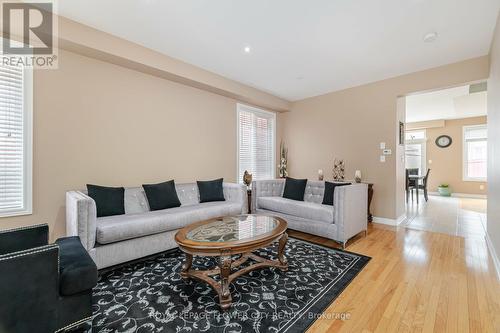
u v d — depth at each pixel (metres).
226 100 4.60
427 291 1.99
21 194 2.44
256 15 2.42
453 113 7.10
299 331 1.51
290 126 5.75
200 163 4.16
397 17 2.44
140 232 2.47
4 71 2.35
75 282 1.38
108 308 1.75
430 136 8.41
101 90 2.98
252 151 5.27
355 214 3.27
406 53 3.24
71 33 2.50
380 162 4.29
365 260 2.62
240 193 3.72
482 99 5.44
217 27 2.64
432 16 2.42
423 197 7.72
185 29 2.68
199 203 3.66
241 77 4.18
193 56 3.36
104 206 2.65
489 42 2.92
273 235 2.09
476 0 2.18
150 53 3.15
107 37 2.76
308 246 3.09
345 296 1.92
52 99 2.62
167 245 2.73
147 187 3.15
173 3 2.24
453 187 8.01
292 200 3.91
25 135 2.45
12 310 1.14
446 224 4.21
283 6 2.27
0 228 2.32
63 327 1.35
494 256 2.60
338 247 3.05
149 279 2.20
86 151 2.87
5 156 2.36
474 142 7.73
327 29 2.67
